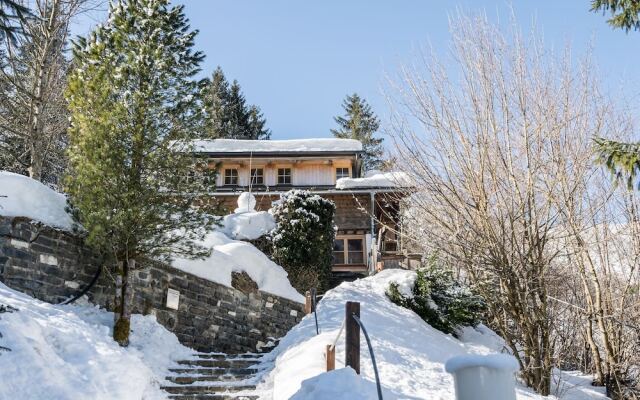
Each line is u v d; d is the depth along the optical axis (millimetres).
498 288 11305
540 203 11055
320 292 16984
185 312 11422
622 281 13977
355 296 13664
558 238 10953
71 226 9609
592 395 11922
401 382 9062
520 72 11156
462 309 13539
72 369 7055
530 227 10586
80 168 9312
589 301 12664
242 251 13758
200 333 11711
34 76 15234
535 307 10672
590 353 15336
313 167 27094
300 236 17125
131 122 9664
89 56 10031
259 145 27844
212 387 8672
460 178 11078
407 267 17938
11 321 6867
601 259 13234
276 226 17641
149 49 10016
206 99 10484
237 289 12922
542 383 10531
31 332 6996
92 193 9164
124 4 10461
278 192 24531
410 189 11633
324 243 17656
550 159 10906
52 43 14625
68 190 9438
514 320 11094
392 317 12656
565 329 15344
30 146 14320
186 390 8547
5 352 6406
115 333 9141
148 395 8031
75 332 7867
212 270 12281
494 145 10930
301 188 26125
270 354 10781
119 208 9312
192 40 10539
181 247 10078
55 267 9320
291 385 7938
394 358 10289
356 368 6754
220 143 27609
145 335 9883
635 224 13258
